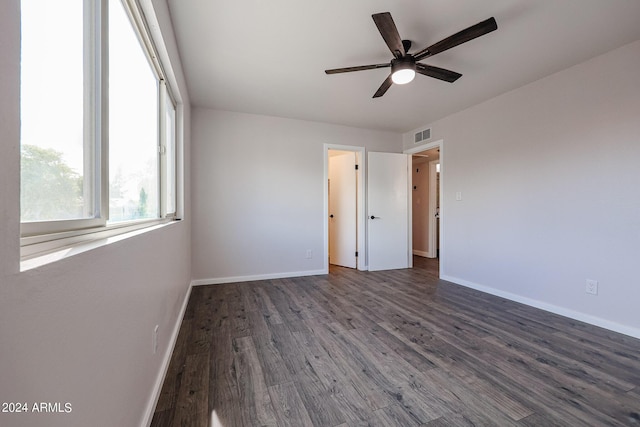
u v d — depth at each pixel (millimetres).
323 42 2154
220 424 1253
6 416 413
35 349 487
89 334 696
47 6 648
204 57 2365
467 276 3533
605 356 1834
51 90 667
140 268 1155
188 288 3102
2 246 407
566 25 1938
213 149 3600
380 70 2578
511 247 2994
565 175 2518
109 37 991
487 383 1551
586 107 2375
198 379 1581
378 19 1598
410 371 1664
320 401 1404
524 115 2859
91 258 708
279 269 3959
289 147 3984
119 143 1151
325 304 2855
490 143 3221
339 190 4926
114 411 865
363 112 3701
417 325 2332
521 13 1820
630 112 2125
